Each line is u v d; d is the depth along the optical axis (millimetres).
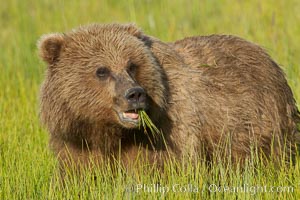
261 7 24125
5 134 15812
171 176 12945
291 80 17625
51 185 13273
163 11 25375
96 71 12977
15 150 14680
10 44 25953
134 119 12539
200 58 14336
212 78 14172
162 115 13320
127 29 13641
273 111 14750
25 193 13117
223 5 27016
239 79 14484
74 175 13188
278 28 22797
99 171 13125
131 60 13047
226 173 13398
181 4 27750
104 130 13188
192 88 13742
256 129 14445
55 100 13195
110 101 12859
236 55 14766
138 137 13297
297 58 21281
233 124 14133
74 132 13266
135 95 12359
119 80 12773
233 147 14172
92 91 12969
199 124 13617
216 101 14016
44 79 13586
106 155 13398
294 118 15477
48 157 14266
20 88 19766
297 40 22906
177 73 13703
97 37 13250
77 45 13227
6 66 22781
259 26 22000
